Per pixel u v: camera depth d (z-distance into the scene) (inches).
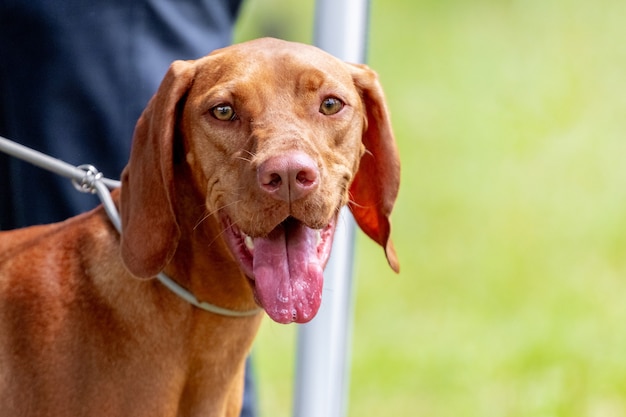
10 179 335.3
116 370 271.9
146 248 268.4
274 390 484.1
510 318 554.3
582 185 698.8
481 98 815.1
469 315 557.0
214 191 266.5
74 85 328.5
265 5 797.9
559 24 911.7
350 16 305.0
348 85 275.6
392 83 839.1
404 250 619.5
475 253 618.5
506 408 483.2
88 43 327.6
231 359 285.7
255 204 255.6
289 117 265.0
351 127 273.4
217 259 275.3
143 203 269.4
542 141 754.2
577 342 531.8
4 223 341.4
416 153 738.2
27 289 277.0
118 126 333.4
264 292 258.1
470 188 692.7
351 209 296.0
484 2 954.1
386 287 580.4
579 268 603.8
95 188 289.6
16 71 327.3
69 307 274.8
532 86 824.3
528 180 704.4
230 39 355.3
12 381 271.9
